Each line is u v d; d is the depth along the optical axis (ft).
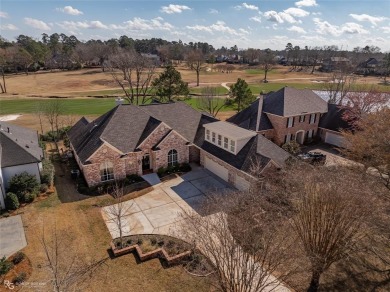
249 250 47.85
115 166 100.27
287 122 139.95
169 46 647.15
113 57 285.84
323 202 51.52
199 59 456.04
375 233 69.00
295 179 76.64
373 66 517.96
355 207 52.11
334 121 147.84
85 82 370.53
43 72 459.32
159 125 105.60
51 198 90.74
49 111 169.07
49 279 57.62
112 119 105.70
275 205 72.08
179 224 78.54
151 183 101.45
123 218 81.25
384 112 92.53
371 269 64.69
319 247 52.44
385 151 79.51
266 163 88.58
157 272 62.39
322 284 60.44
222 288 46.14
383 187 83.71
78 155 102.06
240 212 60.90
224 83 391.65
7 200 83.35
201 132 117.80
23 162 91.66
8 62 427.74
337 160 122.72
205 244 49.67
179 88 201.26
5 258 64.28
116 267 63.62
